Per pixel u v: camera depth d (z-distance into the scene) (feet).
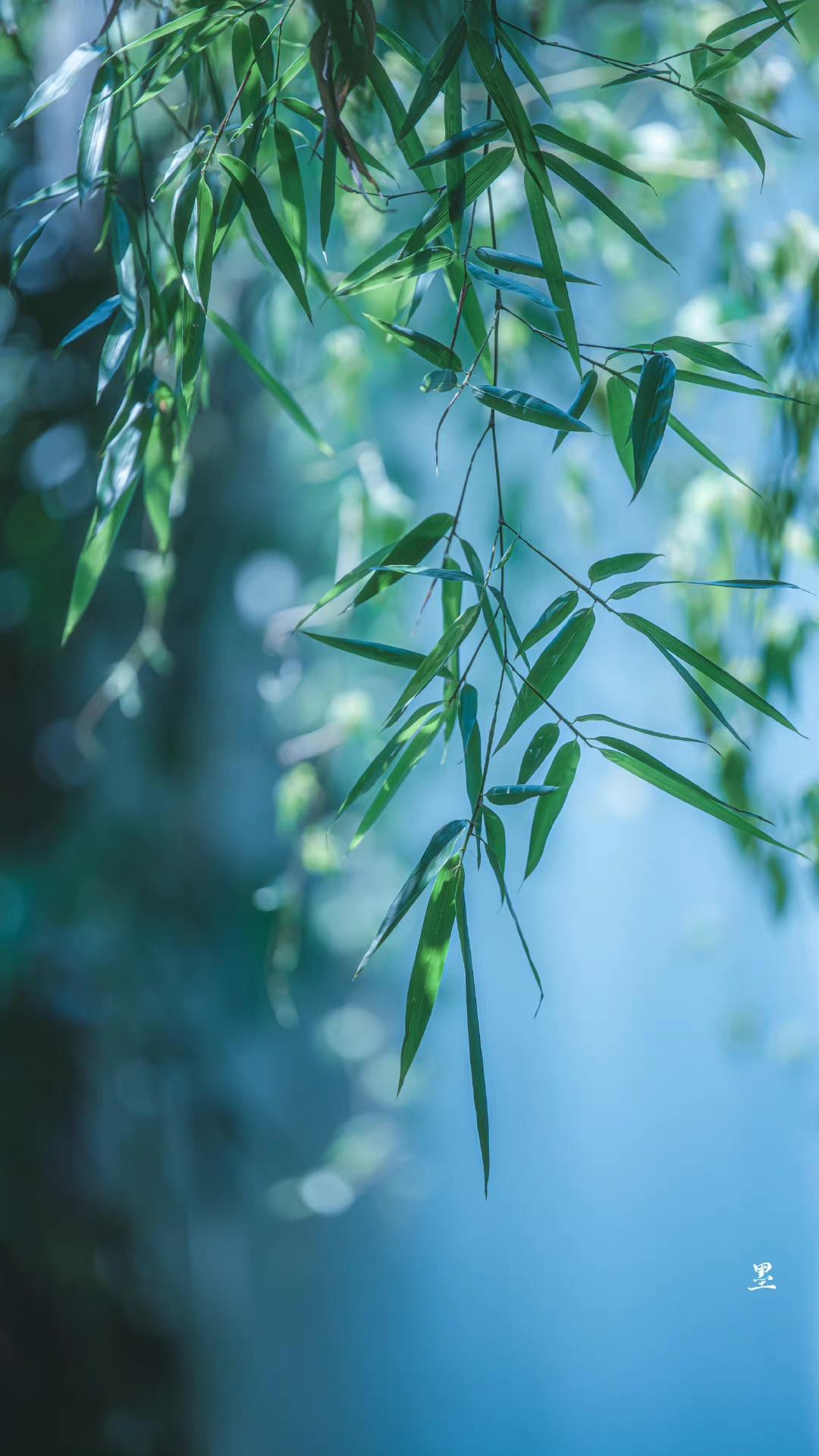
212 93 4.85
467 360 6.39
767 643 5.51
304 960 8.66
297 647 7.78
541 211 4.39
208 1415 8.39
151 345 4.78
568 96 6.61
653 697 8.43
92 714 6.53
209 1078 8.50
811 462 5.41
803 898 7.22
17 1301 7.76
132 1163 8.28
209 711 8.15
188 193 4.51
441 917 4.38
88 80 5.65
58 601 7.64
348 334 6.26
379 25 4.54
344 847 8.05
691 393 6.32
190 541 7.91
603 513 7.97
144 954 8.21
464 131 4.38
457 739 7.96
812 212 5.96
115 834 8.16
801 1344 8.32
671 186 6.10
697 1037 8.90
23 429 7.40
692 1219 8.85
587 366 7.04
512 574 7.80
